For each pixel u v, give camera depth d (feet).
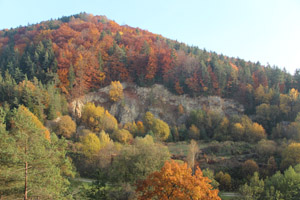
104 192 90.68
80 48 331.16
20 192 58.08
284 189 127.65
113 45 352.08
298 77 335.47
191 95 317.63
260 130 241.35
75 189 93.97
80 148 183.52
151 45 385.91
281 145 204.95
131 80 332.39
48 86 257.55
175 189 73.67
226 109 313.32
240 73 340.80
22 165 58.39
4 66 315.17
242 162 187.01
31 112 212.02
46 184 63.00
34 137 63.31
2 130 61.00
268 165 174.29
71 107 276.00
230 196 143.84
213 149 217.15
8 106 217.77
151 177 83.46
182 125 275.80
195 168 173.68
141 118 294.87
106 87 315.17
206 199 72.28
